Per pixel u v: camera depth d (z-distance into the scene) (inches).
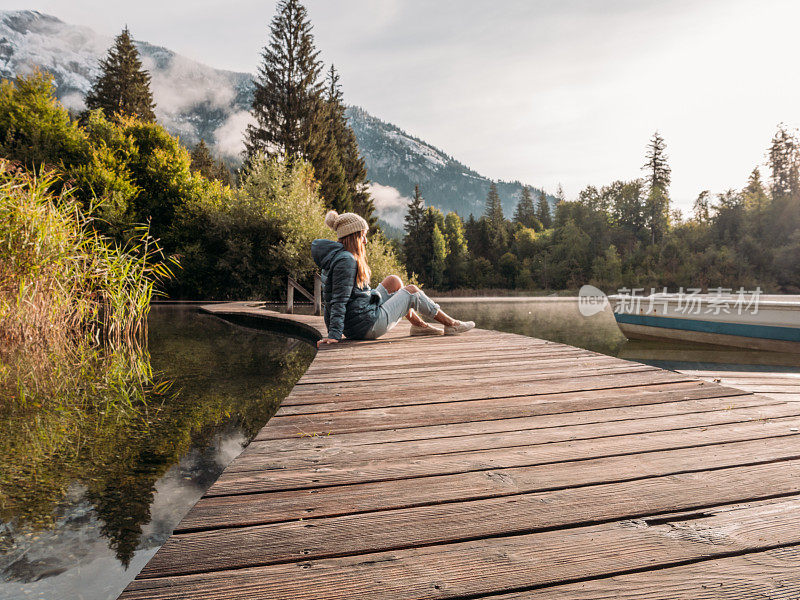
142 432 91.4
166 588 33.1
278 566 36.1
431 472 54.1
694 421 70.8
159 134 796.0
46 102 728.3
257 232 660.1
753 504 45.1
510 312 588.1
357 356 133.0
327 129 1050.7
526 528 41.4
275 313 354.3
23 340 158.9
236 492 49.1
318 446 63.2
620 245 1859.0
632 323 333.1
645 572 35.0
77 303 176.9
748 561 36.1
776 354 262.2
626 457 57.2
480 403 83.6
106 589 44.4
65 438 87.5
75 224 185.6
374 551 38.2
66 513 59.4
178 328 287.1
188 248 668.7
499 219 2571.4
